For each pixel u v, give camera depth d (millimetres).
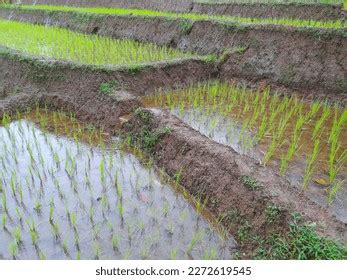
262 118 6621
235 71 8836
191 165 5219
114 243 4098
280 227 3926
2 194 4957
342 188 4688
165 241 4191
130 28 12250
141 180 5312
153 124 6078
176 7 16250
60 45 10328
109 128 6672
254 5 13180
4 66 8812
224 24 9789
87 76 7562
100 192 5020
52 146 6176
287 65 8180
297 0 13359
